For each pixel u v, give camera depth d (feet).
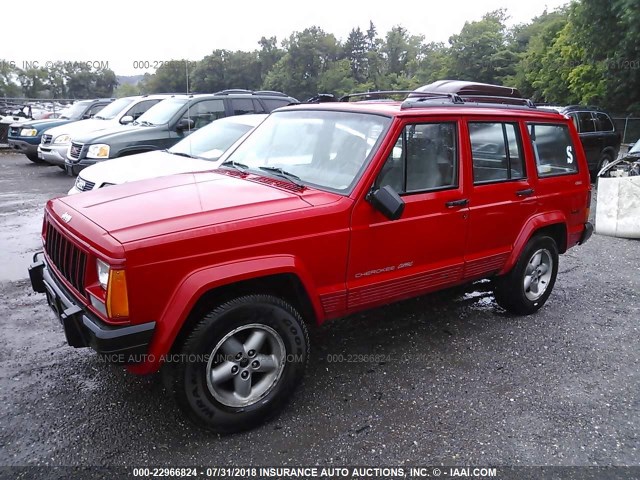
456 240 13.12
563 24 131.23
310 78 309.01
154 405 10.99
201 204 10.32
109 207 10.37
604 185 27.35
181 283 9.11
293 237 10.18
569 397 11.76
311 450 9.77
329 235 10.64
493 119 13.97
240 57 304.09
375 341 14.32
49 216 11.25
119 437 9.96
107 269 8.77
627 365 13.33
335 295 11.11
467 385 12.13
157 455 9.52
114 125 36.52
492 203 13.79
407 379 12.32
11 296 16.83
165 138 30.63
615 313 16.75
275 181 12.16
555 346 14.26
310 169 12.39
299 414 10.86
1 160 53.36
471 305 17.08
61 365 12.55
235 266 9.52
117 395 11.32
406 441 10.08
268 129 14.64
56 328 14.60
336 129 12.62
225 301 9.78
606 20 84.89
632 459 9.77
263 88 309.01
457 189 12.98
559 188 15.94
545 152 15.76
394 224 11.65
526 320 15.99
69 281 10.18
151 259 8.78
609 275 20.62
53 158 41.65
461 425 10.62
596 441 10.24
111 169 22.16
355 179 11.25
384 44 358.02
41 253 12.62
